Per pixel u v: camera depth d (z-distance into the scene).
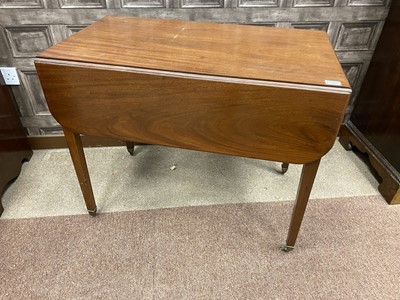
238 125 0.89
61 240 1.22
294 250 1.20
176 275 1.11
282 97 0.81
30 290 1.05
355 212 1.37
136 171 1.58
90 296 1.04
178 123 0.93
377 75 1.52
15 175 1.48
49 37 1.39
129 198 1.42
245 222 1.32
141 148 1.74
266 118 0.86
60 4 1.32
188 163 1.64
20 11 1.31
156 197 1.43
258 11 1.40
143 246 1.20
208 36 1.09
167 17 1.40
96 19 1.37
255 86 0.81
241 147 0.94
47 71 0.89
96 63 0.87
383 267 1.15
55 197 1.42
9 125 1.45
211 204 1.40
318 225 1.31
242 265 1.15
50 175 1.54
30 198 1.41
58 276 1.09
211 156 1.70
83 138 1.70
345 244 1.23
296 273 1.12
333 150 1.76
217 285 1.08
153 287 1.07
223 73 0.84
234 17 1.41
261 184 1.52
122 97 0.91
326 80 0.82
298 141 0.89
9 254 1.16
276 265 1.15
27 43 1.39
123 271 1.12
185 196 1.44
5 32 1.35
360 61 1.60
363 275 1.12
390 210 1.38
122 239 1.23
